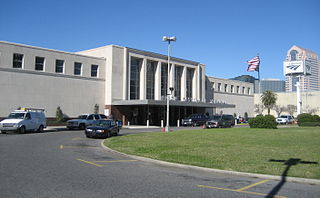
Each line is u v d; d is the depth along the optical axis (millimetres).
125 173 9656
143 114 47625
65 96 39500
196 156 13117
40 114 28688
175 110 52375
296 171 9930
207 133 25438
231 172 9984
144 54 47656
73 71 40625
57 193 6848
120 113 44344
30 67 36188
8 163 10656
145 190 7395
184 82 54812
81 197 6578
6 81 34000
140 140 19875
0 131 27188
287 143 18203
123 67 45125
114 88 43625
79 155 13633
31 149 14984
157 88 49531
